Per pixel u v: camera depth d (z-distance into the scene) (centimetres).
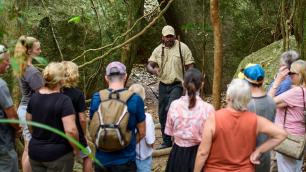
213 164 351
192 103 396
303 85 461
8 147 399
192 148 400
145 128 418
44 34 915
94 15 955
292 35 856
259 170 405
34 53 426
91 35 948
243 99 341
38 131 389
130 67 849
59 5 938
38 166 399
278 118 472
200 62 1120
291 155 462
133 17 865
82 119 433
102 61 807
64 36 933
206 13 1088
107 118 391
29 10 902
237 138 344
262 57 888
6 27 460
